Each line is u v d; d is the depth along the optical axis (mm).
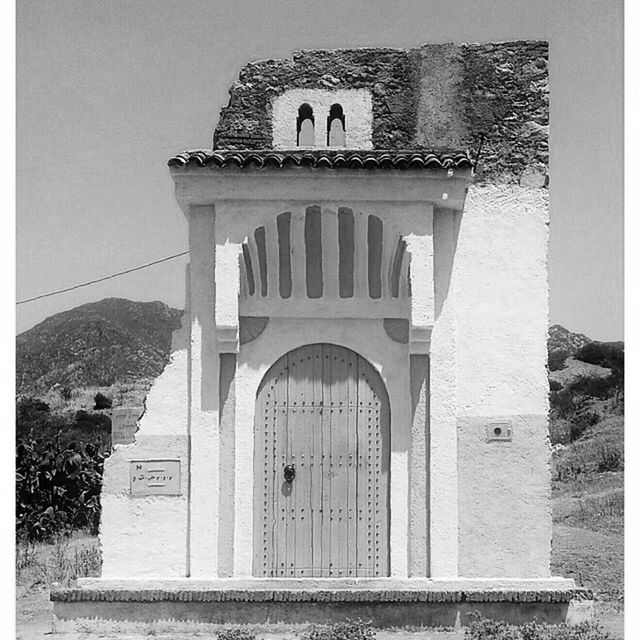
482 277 17844
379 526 17656
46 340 61438
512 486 17594
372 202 17328
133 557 17500
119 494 17578
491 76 18234
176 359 17703
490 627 16625
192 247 17688
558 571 23938
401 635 16719
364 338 17781
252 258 17547
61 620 17109
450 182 17219
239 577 17438
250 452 17641
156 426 17656
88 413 51500
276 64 18469
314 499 17688
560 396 45812
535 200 17953
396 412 17688
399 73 18391
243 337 17781
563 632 16609
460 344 17781
